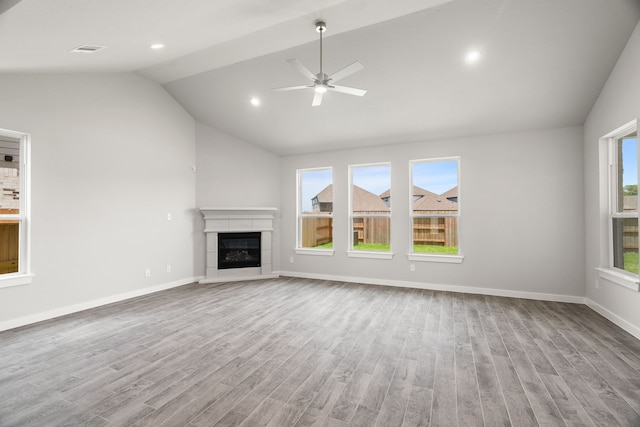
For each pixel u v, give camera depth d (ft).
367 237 19.71
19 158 12.27
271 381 7.94
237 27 10.18
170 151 18.13
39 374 8.27
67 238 13.38
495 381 7.94
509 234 16.08
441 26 11.00
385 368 8.63
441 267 17.46
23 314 11.96
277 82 15.16
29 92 12.21
